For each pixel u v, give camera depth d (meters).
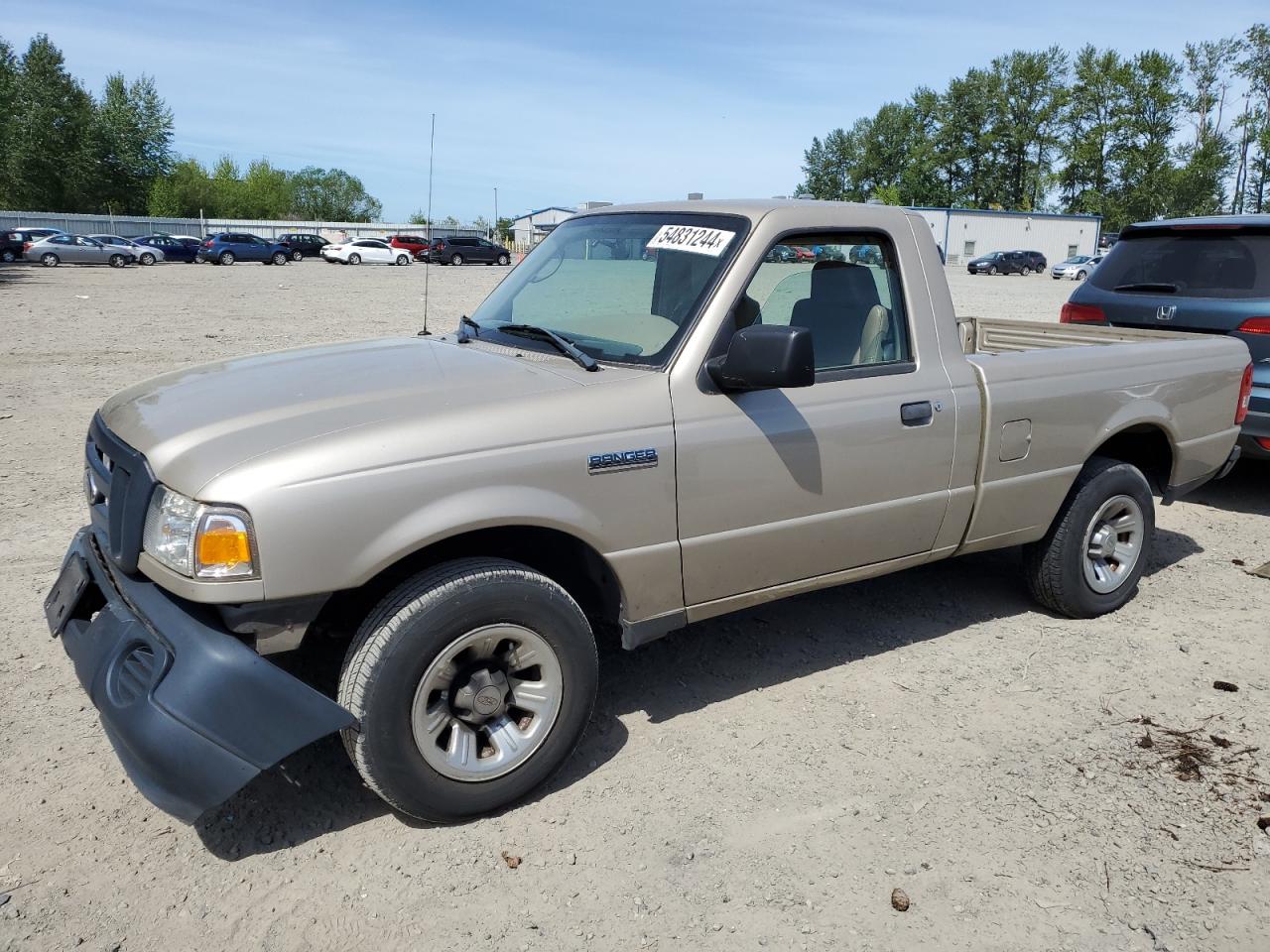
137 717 2.67
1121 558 4.85
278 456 2.72
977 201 94.94
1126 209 84.62
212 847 2.98
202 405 3.12
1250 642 4.57
